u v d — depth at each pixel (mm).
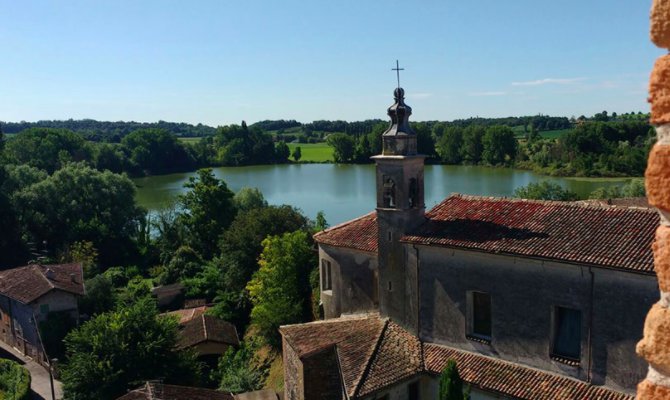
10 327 57000
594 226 23781
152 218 93000
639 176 110500
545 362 23781
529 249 23562
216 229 80000
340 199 118000
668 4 4137
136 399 30328
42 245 78875
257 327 49969
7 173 81000
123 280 73938
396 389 25938
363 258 32531
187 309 61219
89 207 82562
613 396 21594
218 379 43969
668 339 4133
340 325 30781
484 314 26172
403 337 28672
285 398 32656
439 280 27344
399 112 29172
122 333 37781
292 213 62062
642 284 20688
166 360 38656
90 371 36156
